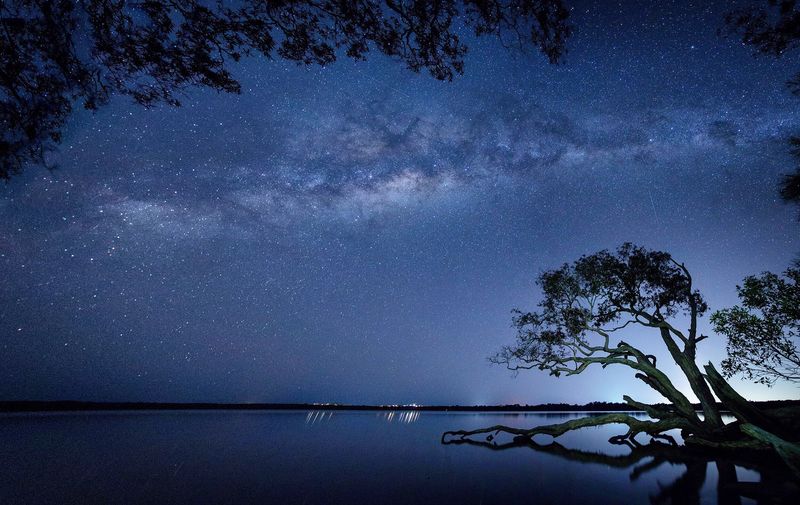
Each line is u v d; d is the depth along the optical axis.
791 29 9.04
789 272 18.45
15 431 41.28
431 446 27.64
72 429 45.12
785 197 10.08
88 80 8.09
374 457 22.25
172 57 8.15
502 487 14.01
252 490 13.83
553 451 24.02
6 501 12.67
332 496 12.91
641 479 14.91
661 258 24.11
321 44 8.52
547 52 8.95
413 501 12.20
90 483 15.23
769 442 12.02
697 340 22.84
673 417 23.89
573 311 25.61
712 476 14.89
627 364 24.22
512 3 8.30
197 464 19.89
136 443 30.58
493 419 82.00
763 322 19.44
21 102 7.75
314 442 31.25
